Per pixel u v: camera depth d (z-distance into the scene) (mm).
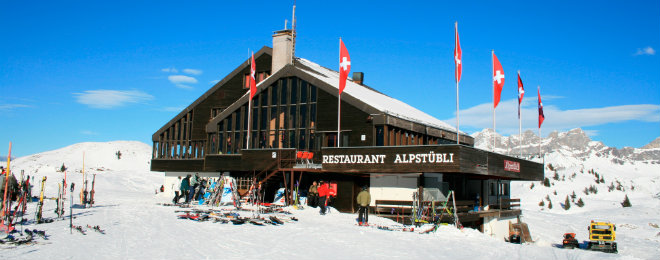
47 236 16797
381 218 29125
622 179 140625
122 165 114875
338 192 33750
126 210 25891
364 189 25078
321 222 24797
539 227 53312
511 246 20984
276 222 22812
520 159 37719
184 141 48656
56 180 56531
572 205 99312
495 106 34094
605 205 97188
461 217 30500
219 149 41469
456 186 35469
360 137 35094
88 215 23094
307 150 37281
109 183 60094
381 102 40438
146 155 129375
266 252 15711
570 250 21047
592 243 33062
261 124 39875
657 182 131875
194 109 48219
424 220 26359
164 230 19172
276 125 39031
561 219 65688
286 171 36375
